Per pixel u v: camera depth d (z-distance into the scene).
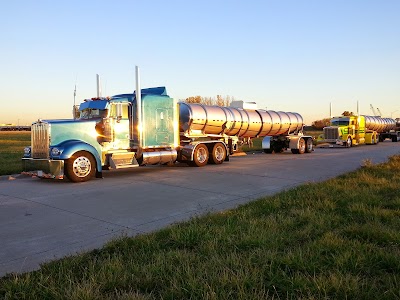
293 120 23.50
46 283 3.81
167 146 14.84
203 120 16.67
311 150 24.73
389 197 7.84
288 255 4.35
